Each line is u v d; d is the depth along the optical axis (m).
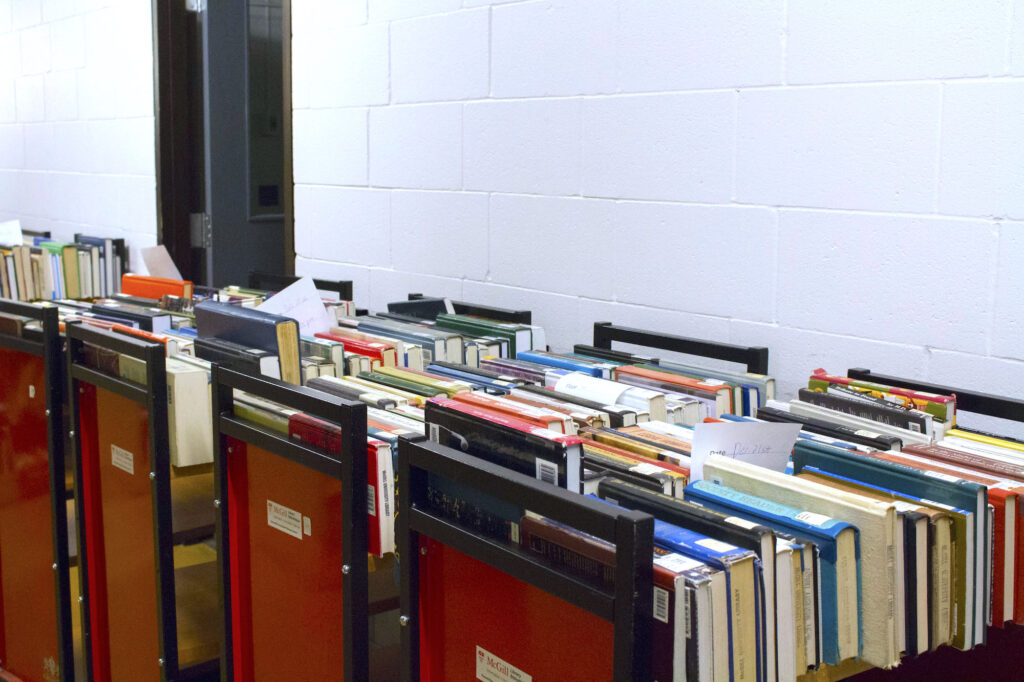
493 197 2.71
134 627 1.84
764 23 2.06
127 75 4.51
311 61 3.30
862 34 1.91
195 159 4.42
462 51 2.74
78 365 1.87
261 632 1.58
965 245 1.80
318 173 3.33
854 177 1.95
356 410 1.29
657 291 2.33
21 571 2.19
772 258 2.10
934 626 1.25
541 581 1.07
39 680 2.19
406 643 1.30
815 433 1.59
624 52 2.33
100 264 4.56
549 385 1.92
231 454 1.58
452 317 2.47
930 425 1.54
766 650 1.13
